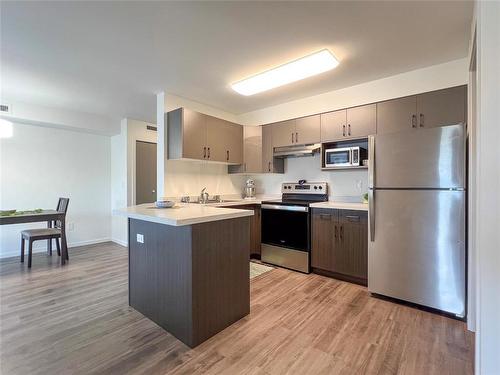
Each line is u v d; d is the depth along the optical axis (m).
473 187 1.97
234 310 2.06
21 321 2.08
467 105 2.30
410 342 1.80
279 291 2.66
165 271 1.96
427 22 1.87
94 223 4.92
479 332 1.22
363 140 3.13
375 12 1.76
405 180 2.30
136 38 2.08
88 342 1.80
